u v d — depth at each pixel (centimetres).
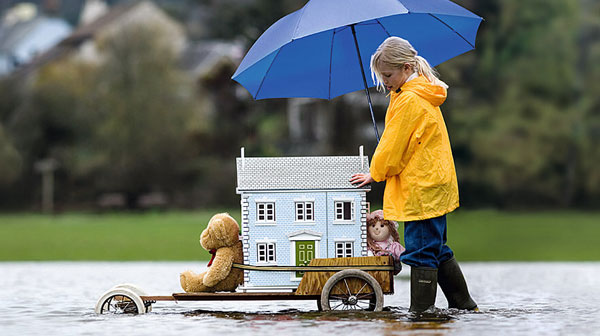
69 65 10662
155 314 1348
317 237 1341
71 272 2433
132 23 10369
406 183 1298
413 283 1309
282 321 1214
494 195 9644
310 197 1346
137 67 10150
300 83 1548
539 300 1577
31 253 3753
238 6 10169
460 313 1315
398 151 1291
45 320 1285
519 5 9612
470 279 2144
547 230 5816
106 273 2381
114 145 10112
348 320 1208
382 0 1291
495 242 4606
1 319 1301
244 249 1340
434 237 1305
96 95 10219
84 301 1603
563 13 9694
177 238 4738
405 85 1327
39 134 10644
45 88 10494
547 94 9712
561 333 1084
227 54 11025
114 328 1169
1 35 16538
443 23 1475
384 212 1327
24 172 10688
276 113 10600
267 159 1372
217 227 1333
